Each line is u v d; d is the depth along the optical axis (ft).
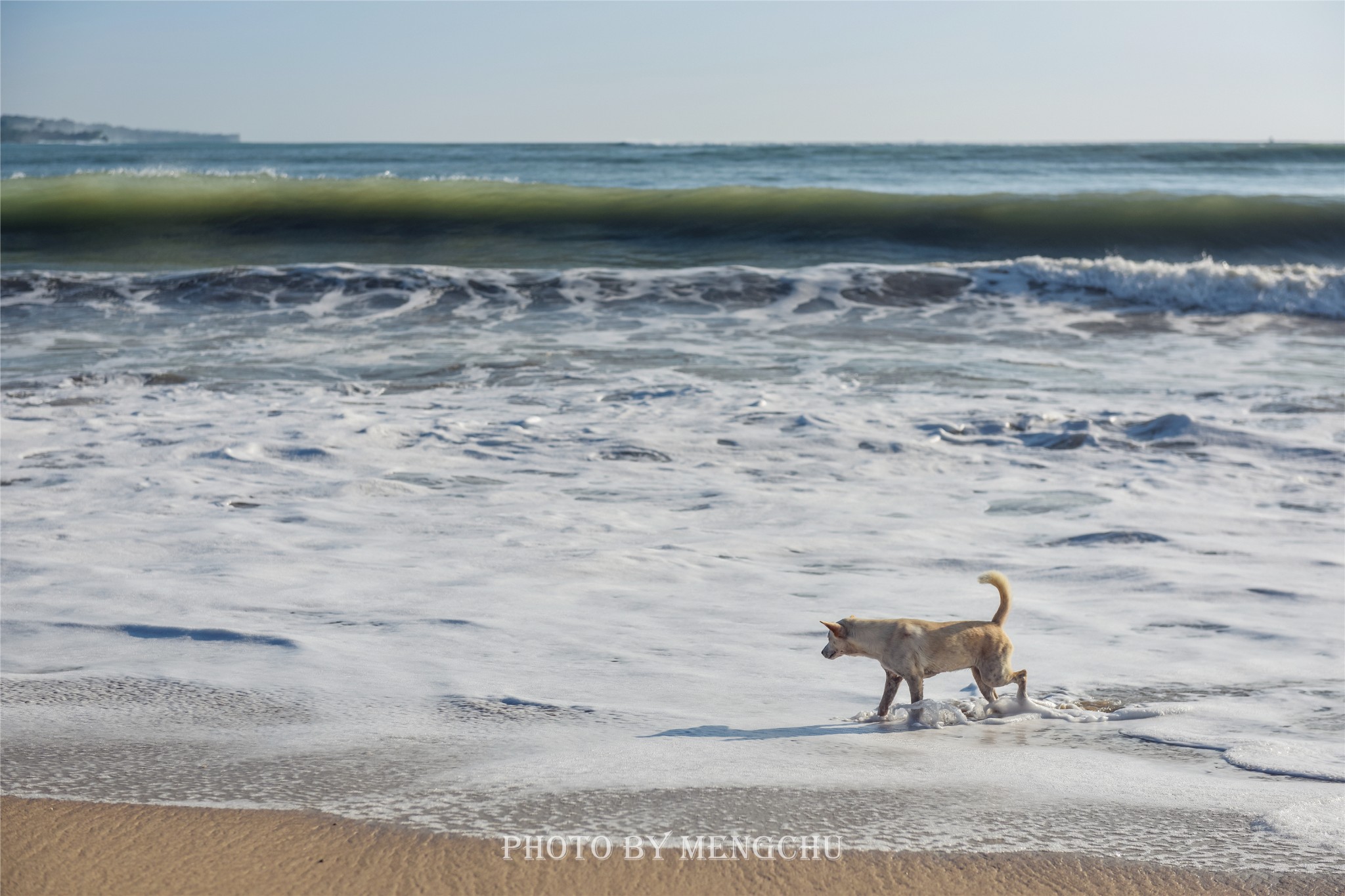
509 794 11.18
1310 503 25.94
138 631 17.38
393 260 72.33
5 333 49.03
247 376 40.96
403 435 32.45
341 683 15.03
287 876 9.52
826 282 59.77
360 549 22.48
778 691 14.96
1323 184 125.90
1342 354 45.83
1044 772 11.78
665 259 72.64
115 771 11.90
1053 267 60.95
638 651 16.57
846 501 26.48
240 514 25.05
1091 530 23.94
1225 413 35.04
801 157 163.12
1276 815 10.51
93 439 31.71
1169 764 12.13
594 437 32.48
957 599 19.10
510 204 86.74
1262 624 17.66
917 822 10.48
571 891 9.25
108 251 74.84
